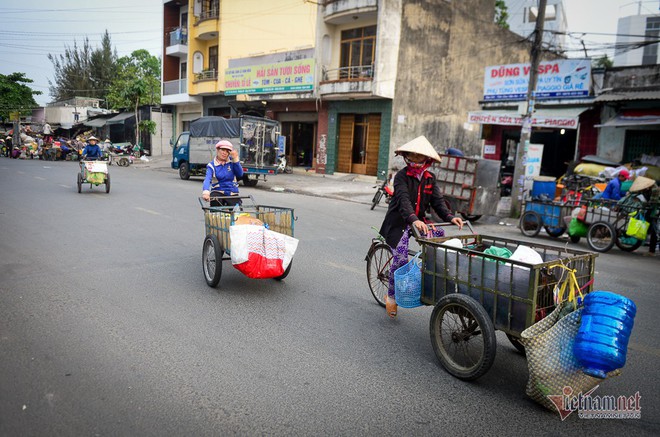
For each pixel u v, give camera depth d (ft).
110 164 90.27
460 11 74.95
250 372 11.78
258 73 78.69
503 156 67.56
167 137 110.93
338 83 68.69
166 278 19.56
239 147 57.82
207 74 95.76
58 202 38.50
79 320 14.62
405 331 15.03
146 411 9.84
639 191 29.94
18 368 11.43
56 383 10.80
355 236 30.50
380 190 43.91
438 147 75.46
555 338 10.03
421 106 71.46
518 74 57.98
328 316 16.05
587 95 52.54
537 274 10.32
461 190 40.70
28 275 19.03
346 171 74.69
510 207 50.52
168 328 14.33
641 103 48.55
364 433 9.45
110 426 9.27
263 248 16.62
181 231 29.04
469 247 14.33
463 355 13.12
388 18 64.39
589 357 9.32
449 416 10.23
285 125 84.84
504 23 107.24
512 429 9.82
